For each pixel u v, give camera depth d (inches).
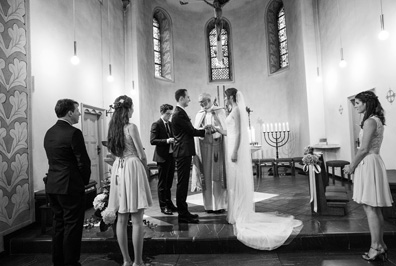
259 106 394.3
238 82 413.4
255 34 401.7
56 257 96.3
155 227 129.9
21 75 139.6
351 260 101.7
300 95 320.2
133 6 316.5
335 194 147.2
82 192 95.7
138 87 310.7
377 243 98.6
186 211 137.9
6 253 121.0
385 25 181.3
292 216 135.9
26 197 138.3
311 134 297.1
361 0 211.9
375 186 95.5
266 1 385.1
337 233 112.3
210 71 424.5
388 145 180.2
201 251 115.2
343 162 227.9
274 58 387.5
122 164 96.4
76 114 101.3
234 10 418.9
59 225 97.1
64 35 189.8
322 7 290.0
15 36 136.6
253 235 113.3
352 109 236.7
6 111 128.5
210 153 156.4
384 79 184.5
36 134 154.3
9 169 128.1
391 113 177.0
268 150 381.7
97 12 247.1
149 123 342.0
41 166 157.6
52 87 173.2
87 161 95.3
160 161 157.0
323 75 294.7
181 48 410.0
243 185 132.0
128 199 92.4
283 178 283.9
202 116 158.2
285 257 108.0
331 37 270.5
